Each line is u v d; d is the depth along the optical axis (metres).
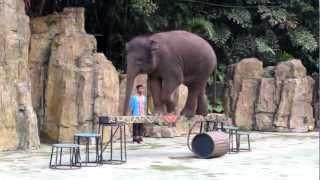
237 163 10.95
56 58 14.92
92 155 12.41
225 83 20.61
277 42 23.20
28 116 13.38
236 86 20.05
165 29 21.12
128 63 11.87
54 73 14.93
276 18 22.31
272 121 19.38
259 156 12.10
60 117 14.54
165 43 11.95
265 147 14.06
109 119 10.88
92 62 14.88
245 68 20.05
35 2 18.12
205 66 12.41
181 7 21.06
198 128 17.84
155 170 9.98
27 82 13.78
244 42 22.72
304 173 9.55
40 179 8.92
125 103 11.84
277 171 9.81
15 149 13.06
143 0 18.55
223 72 21.89
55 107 14.86
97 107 14.75
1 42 13.11
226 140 12.14
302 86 19.36
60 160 10.44
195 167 10.39
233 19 22.12
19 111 13.32
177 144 14.88
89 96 14.70
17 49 13.54
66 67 14.71
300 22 23.64
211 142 11.62
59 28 15.43
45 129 14.92
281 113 19.20
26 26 13.98
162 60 11.88
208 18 22.28
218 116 12.99
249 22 22.42
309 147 14.04
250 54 22.72
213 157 11.83
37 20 15.70
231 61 22.66
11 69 13.25
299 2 23.08
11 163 10.86
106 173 9.59
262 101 19.52
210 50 12.54
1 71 12.97
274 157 11.91
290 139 16.41
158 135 16.77
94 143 14.66
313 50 22.92
